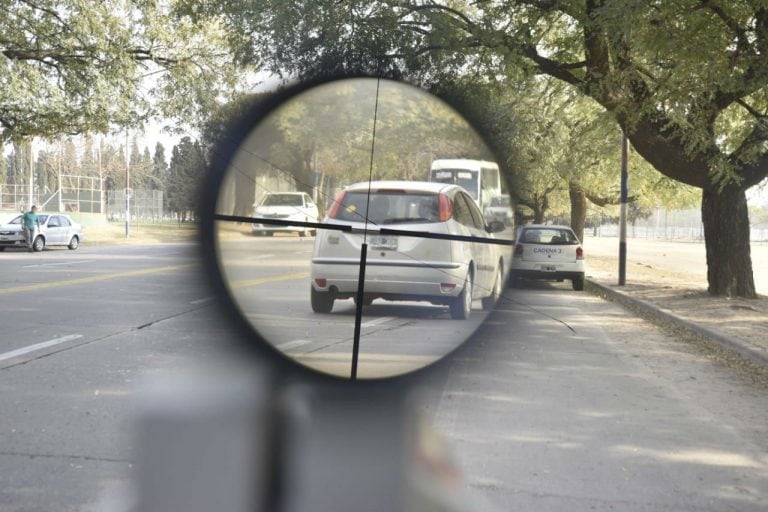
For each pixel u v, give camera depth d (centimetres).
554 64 1572
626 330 1159
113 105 2697
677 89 1308
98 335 914
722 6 1310
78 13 2688
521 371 786
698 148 1430
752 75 1319
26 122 2703
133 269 1989
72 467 448
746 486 455
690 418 617
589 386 729
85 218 5294
